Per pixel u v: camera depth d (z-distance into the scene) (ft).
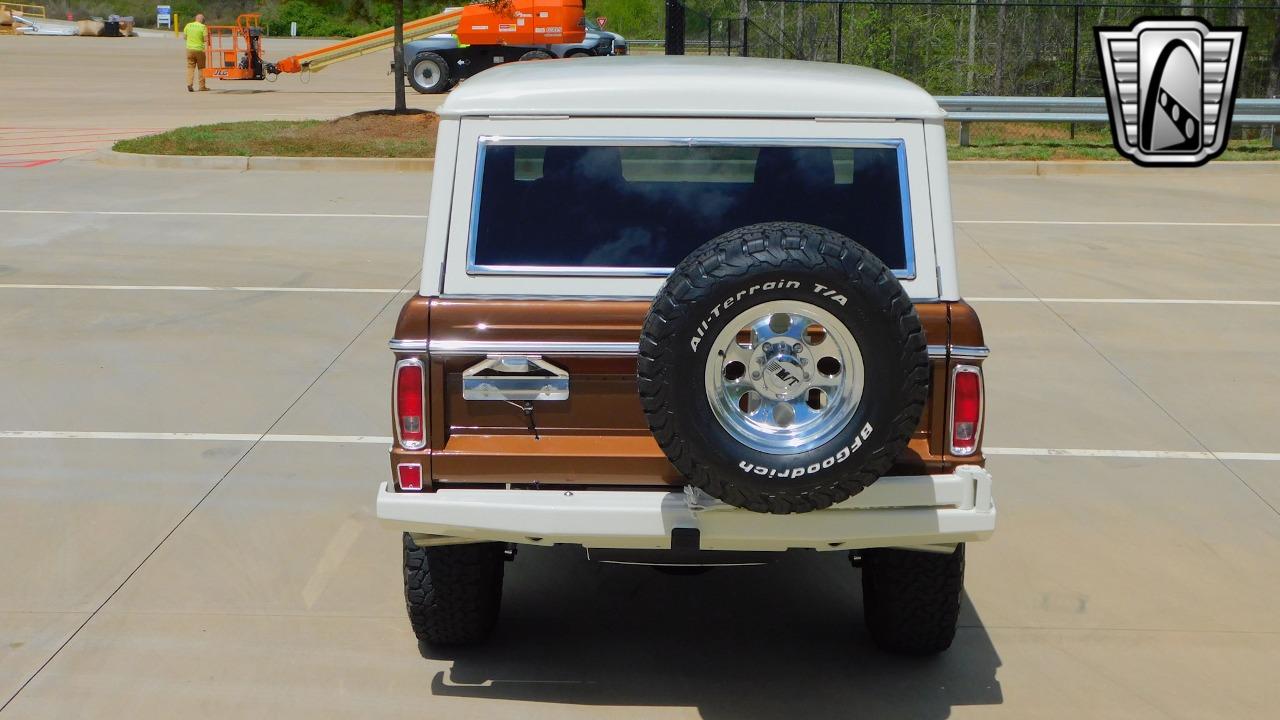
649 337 12.32
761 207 14.12
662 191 14.15
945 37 81.25
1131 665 15.96
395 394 13.65
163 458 22.81
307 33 223.51
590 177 14.03
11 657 15.70
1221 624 17.10
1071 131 68.64
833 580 18.48
